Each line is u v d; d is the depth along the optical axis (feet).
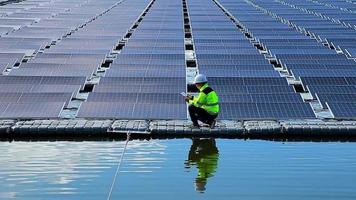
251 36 108.06
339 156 45.55
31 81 65.36
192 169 42.11
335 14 148.77
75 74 70.13
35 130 49.75
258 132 50.01
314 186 38.65
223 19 135.13
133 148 47.34
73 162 43.39
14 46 91.50
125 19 134.10
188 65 83.20
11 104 56.18
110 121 52.39
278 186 38.60
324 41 102.01
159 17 139.03
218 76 68.74
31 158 44.34
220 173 41.24
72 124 50.90
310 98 62.64
